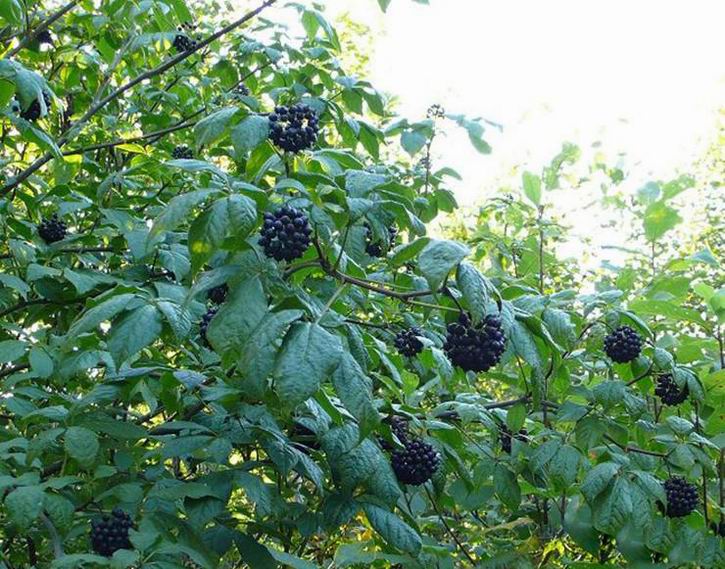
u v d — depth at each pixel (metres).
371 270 1.61
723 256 2.45
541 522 1.68
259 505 1.25
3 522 1.33
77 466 1.28
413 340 1.38
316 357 1.03
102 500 1.25
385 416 1.35
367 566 1.52
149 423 1.60
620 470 1.42
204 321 1.27
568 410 1.46
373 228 1.20
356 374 1.05
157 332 1.14
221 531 1.29
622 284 1.64
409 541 1.28
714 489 1.67
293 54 1.76
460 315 1.18
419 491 1.58
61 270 1.47
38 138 1.48
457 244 1.07
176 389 1.34
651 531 1.41
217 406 1.34
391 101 2.00
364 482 1.31
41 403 1.51
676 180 1.73
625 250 1.72
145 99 1.94
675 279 1.60
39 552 1.45
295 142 1.17
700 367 1.60
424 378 1.62
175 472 1.49
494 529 1.65
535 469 1.43
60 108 1.72
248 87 1.84
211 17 2.27
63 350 1.13
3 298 1.57
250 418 1.28
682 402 1.54
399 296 1.16
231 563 1.58
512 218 1.90
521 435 1.55
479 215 2.02
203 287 1.10
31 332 1.54
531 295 1.40
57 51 1.81
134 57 1.93
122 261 1.68
